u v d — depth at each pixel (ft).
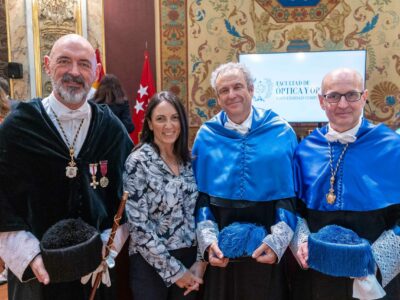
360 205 5.41
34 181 5.07
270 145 6.02
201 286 6.20
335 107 5.58
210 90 18.03
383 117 17.75
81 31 17.47
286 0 17.49
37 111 5.20
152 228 5.64
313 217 5.72
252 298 5.81
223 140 6.22
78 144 5.39
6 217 4.89
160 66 18.06
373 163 5.57
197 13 17.75
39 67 17.20
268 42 17.75
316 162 5.89
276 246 5.32
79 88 5.13
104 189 5.50
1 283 9.61
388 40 17.30
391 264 5.07
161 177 5.77
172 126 5.88
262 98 18.01
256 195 5.83
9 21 17.01
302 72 17.66
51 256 4.47
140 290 5.67
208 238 5.60
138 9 18.22
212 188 5.98
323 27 17.49
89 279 5.36
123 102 12.26
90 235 4.77
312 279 5.58
